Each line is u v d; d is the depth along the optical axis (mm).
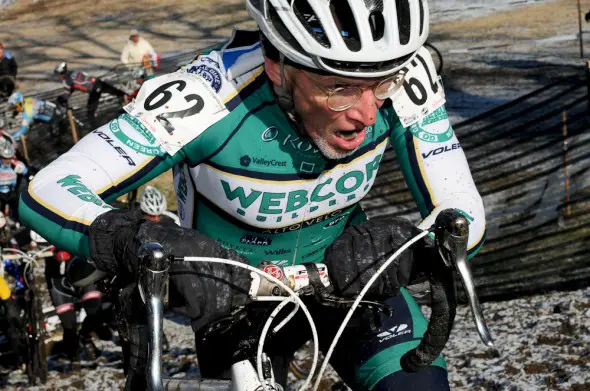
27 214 2891
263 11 2760
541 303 7914
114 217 2588
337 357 3441
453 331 7617
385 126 3277
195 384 2602
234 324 2807
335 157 2889
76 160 2961
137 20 26984
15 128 17141
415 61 3312
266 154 3082
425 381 3150
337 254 2535
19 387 8359
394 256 2434
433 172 3240
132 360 2574
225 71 3061
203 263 2414
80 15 27953
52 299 8914
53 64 23812
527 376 6410
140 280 2195
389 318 3363
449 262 2355
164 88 3045
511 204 11641
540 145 13727
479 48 20734
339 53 2586
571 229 10266
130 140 2984
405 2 2711
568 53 19500
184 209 3447
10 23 27859
